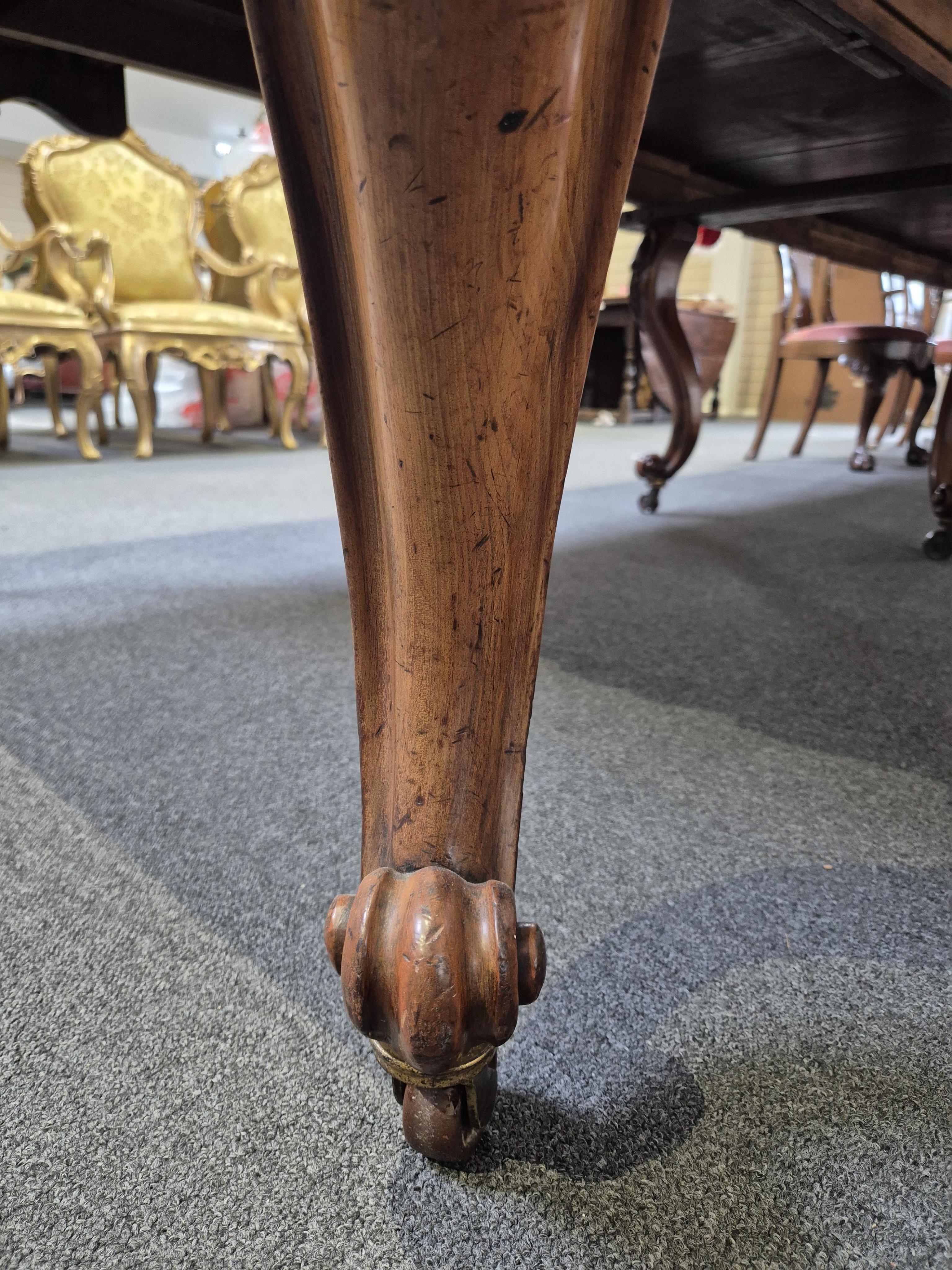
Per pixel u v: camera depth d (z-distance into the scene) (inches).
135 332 104.7
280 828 23.1
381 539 11.4
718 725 30.2
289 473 96.1
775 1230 12.1
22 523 64.6
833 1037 15.9
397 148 8.1
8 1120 13.9
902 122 37.1
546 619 42.6
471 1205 12.5
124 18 29.3
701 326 90.2
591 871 21.2
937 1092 14.6
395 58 7.7
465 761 11.1
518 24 7.6
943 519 54.8
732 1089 14.7
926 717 30.9
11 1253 11.7
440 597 10.5
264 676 34.4
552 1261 11.6
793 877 21.0
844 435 163.6
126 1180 12.9
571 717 30.8
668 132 40.3
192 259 116.6
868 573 52.6
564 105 8.2
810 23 21.4
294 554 55.7
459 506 10.0
